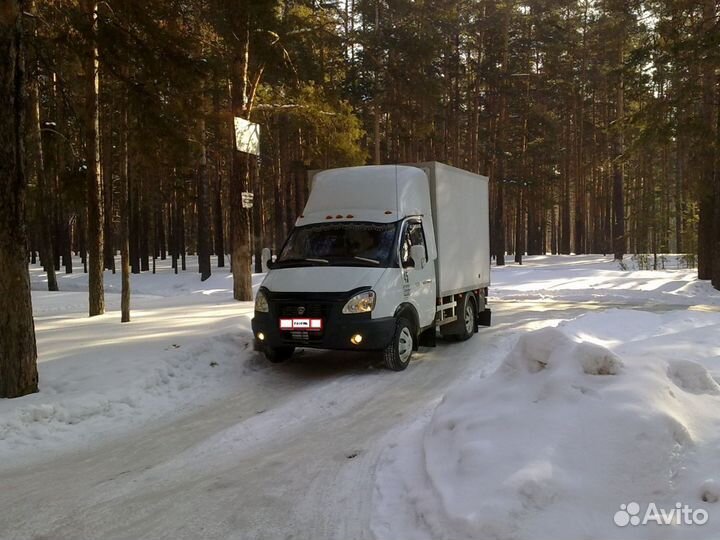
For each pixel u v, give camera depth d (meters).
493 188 37.84
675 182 31.19
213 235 51.22
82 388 7.18
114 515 4.22
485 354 9.66
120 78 10.80
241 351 9.23
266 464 5.12
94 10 10.55
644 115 18.31
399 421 6.18
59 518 4.20
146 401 7.13
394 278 8.45
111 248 35.16
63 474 5.09
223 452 5.51
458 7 31.16
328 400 7.10
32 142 12.28
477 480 3.72
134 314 13.89
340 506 4.18
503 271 28.38
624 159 21.78
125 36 10.45
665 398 4.15
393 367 8.43
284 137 28.05
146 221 37.16
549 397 4.46
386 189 9.28
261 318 8.34
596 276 25.11
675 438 3.78
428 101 24.95
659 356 5.15
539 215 53.72
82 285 30.64
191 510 4.24
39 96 15.54
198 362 8.56
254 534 3.84
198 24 13.88
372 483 4.52
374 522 3.84
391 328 8.20
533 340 5.24
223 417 6.64
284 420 6.43
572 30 36.69
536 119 36.06
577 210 43.91
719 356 6.80
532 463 3.64
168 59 10.55
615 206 32.75
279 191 32.28
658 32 17.95
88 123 12.64
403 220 9.02
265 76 17.89
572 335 8.77
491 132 34.12
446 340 11.26
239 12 13.04
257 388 7.87
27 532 4.00
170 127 11.09
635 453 3.65
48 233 26.05
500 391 4.97
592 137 42.69
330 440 5.70
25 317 7.00
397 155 33.31
